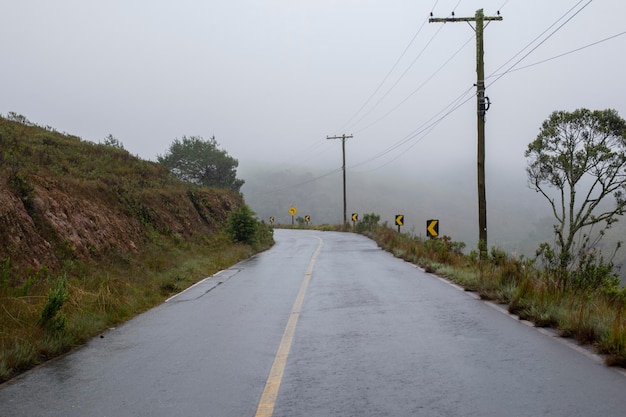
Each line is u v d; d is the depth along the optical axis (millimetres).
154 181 26406
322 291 12672
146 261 16312
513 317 8922
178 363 6426
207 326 8812
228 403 4863
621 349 6008
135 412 4699
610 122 13188
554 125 13969
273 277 16109
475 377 5441
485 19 18797
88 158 22578
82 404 4977
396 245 25922
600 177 13133
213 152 46938
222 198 35531
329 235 47719
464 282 13141
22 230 12195
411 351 6641
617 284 10625
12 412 4793
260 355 6699
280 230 68438
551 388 5012
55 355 7145
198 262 19078
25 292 9477
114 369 6254
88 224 15758
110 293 10922
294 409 4645
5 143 17453
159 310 10734
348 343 7195
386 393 5000
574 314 7566
